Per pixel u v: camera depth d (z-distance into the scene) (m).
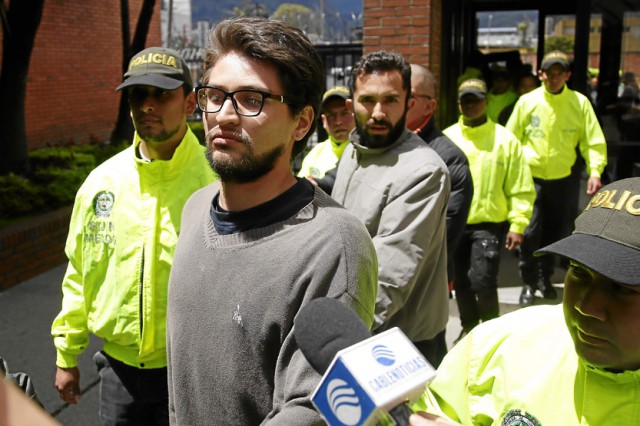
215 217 1.75
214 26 1.71
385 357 0.98
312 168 4.70
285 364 1.54
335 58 9.66
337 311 1.15
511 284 6.30
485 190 4.70
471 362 1.57
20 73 8.53
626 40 6.37
